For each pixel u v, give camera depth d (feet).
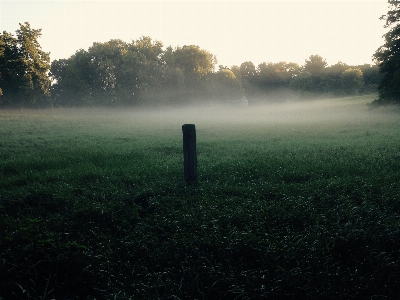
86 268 13.16
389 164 35.19
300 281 12.71
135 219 20.34
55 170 36.58
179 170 34.42
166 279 13.07
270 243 15.69
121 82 266.57
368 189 24.93
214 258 14.88
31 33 206.69
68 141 72.02
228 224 18.47
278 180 29.96
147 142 68.80
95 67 264.93
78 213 20.72
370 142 57.47
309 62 460.55
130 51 267.18
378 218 18.45
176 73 279.69
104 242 16.52
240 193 25.62
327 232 16.39
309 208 20.43
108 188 27.50
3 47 197.47
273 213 20.15
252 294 12.04
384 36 133.69
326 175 31.12
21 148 58.49
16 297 12.09
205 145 62.03
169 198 24.07
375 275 13.15
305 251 14.84
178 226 18.26
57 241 15.10
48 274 13.41
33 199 24.26
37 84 206.80
